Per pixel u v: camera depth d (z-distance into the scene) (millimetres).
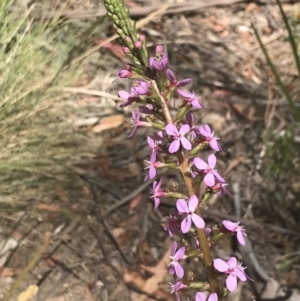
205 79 597
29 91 468
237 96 580
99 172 492
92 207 464
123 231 453
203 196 227
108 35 619
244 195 485
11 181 438
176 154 224
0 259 421
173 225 233
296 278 422
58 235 442
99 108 545
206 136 224
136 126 226
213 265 229
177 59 617
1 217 442
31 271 415
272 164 502
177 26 657
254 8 686
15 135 452
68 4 602
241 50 635
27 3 577
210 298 225
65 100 519
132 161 508
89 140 509
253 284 416
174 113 523
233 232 227
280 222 466
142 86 213
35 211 446
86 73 574
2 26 497
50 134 469
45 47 525
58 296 404
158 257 435
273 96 580
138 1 677
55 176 455
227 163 514
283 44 641
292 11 684
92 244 441
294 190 488
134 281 418
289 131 521
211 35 652
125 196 478
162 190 228
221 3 683
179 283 230
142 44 217
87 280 416
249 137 538
